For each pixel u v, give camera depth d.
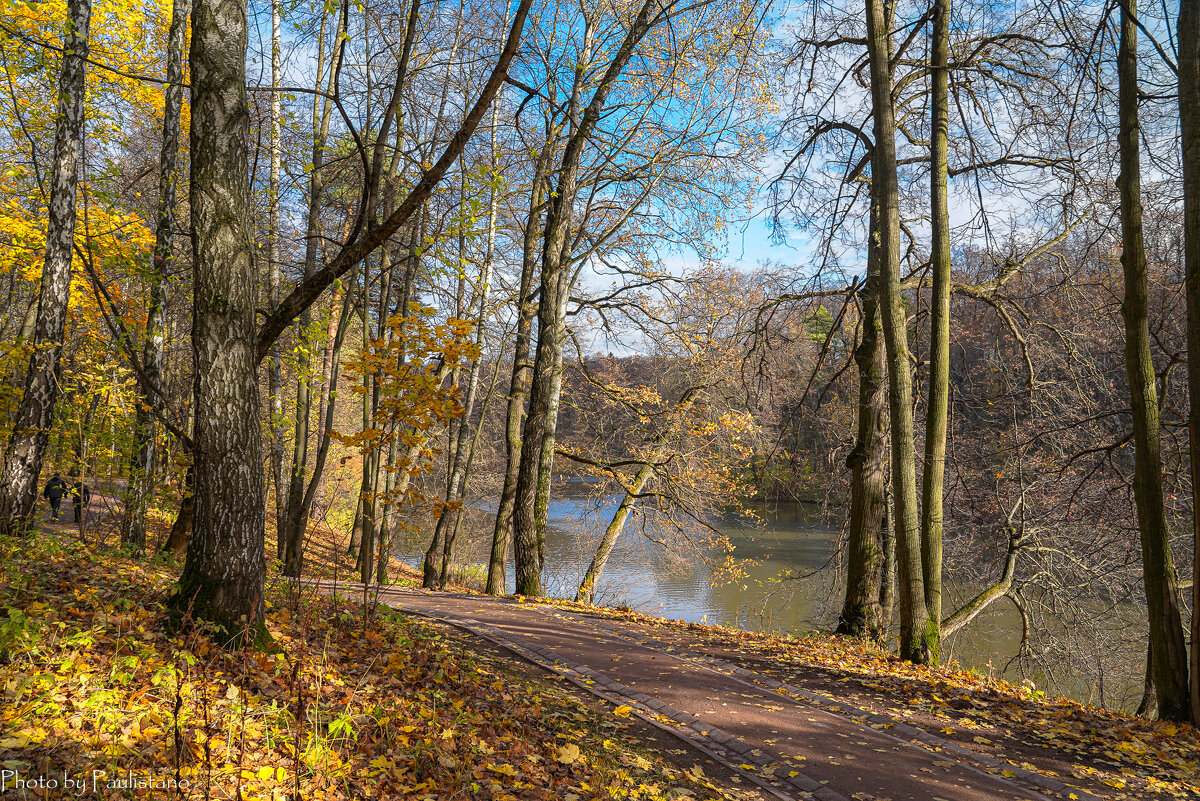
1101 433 12.98
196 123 5.32
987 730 6.85
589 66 14.29
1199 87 7.57
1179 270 10.05
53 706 3.64
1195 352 7.61
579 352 16.95
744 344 15.13
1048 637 14.11
